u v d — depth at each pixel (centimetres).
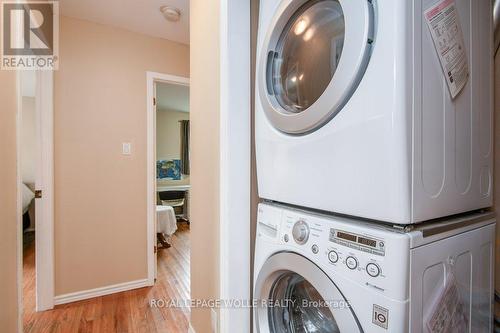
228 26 112
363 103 58
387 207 55
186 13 218
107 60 235
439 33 60
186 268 293
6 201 123
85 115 226
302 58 82
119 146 241
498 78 86
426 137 57
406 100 52
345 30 61
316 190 72
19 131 137
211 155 136
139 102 250
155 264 261
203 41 147
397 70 52
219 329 125
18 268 135
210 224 138
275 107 88
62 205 217
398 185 53
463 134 69
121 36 241
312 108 70
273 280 90
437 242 60
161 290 242
